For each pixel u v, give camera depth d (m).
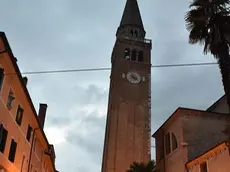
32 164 38.81
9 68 26.11
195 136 38.22
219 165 29.73
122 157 63.31
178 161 38.19
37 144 41.53
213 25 20.86
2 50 24.02
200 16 21.47
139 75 76.06
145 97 72.62
